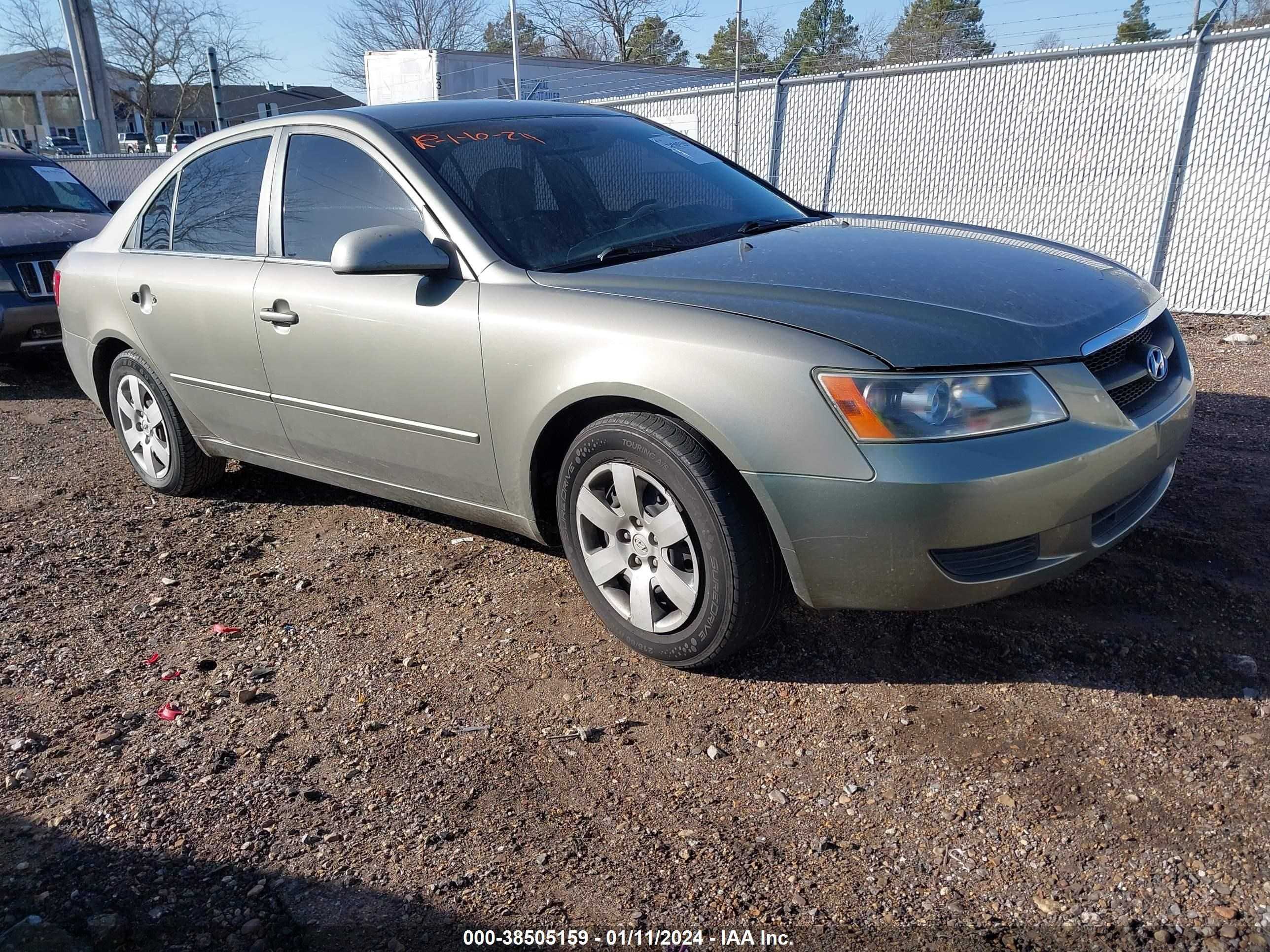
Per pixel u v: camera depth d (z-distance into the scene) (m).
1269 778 2.37
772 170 10.73
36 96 49.41
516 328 3.05
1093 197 8.80
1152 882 2.11
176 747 2.80
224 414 4.25
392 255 3.12
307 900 2.21
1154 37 10.67
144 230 4.59
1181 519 3.76
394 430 3.54
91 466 5.48
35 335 7.45
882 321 2.62
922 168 9.70
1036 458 2.51
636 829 2.38
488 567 3.83
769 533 2.75
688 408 2.68
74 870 2.34
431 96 16.11
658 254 3.30
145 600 3.75
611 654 3.15
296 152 3.89
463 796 2.53
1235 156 7.97
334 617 3.53
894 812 2.38
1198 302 8.37
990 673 2.88
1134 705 2.69
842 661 3.00
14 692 3.14
